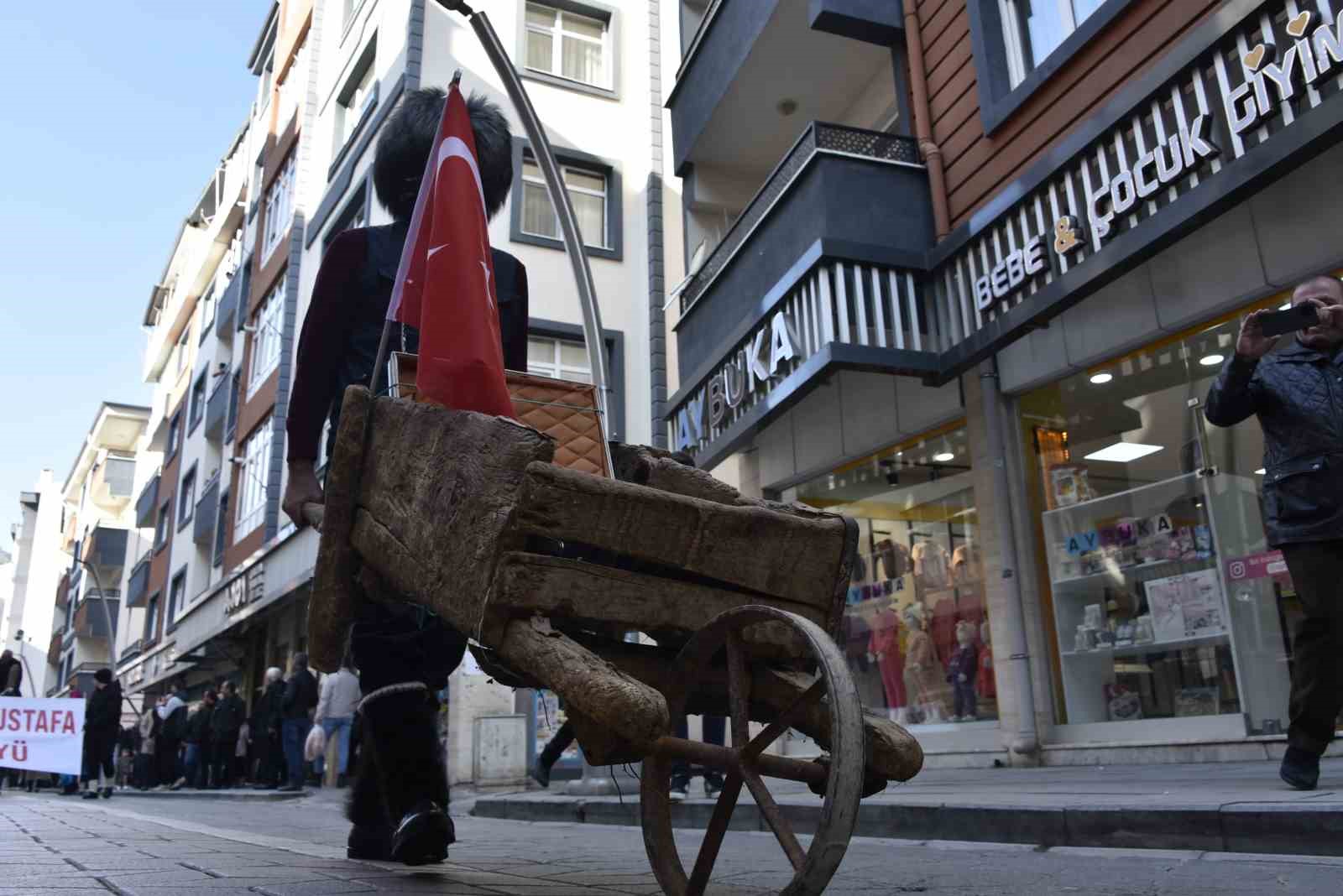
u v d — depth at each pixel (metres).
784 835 1.76
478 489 2.03
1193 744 7.19
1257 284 6.94
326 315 3.11
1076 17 8.43
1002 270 8.16
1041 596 8.64
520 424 2.01
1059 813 3.82
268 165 26.69
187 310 36.91
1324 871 2.74
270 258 25.27
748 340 10.35
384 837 3.18
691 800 5.91
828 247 8.84
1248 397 4.10
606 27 19.06
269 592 19.41
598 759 1.96
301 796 13.62
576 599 1.93
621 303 17.42
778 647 2.04
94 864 3.11
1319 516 3.84
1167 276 7.60
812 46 11.62
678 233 18.12
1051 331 8.57
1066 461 8.55
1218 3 6.80
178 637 27.94
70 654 53.06
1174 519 7.64
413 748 2.77
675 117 14.52
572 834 5.72
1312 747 3.87
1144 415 7.91
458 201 2.58
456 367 2.39
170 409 38.66
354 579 2.64
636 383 17.11
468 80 17.16
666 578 2.06
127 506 55.22
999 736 8.78
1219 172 6.26
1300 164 5.89
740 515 2.06
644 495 1.98
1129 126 7.17
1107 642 8.08
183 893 2.32
